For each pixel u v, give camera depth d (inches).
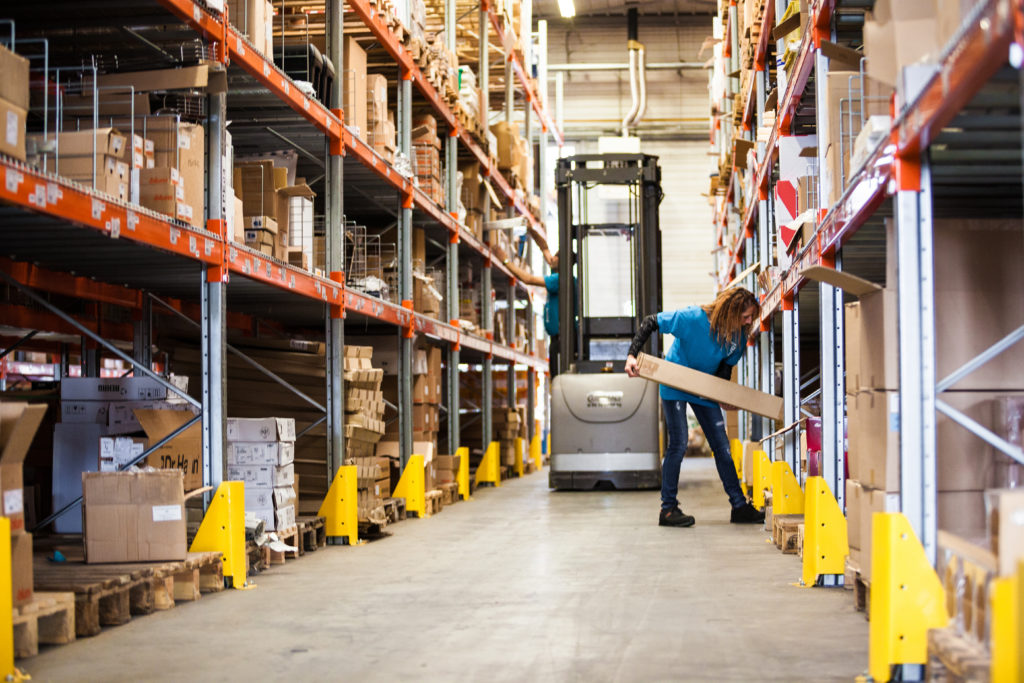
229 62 211.5
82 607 155.2
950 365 134.9
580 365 464.4
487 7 477.4
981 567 101.7
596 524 310.8
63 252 204.8
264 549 224.7
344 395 285.4
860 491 157.6
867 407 152.6
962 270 136.1
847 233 173.5
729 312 293.7
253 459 235.5
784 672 129.3
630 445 434.3
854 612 167.9
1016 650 84.4
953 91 90.1
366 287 319.0
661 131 991.0
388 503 321.7
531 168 639.8
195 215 196.7
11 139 133.3
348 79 298.2
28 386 362.3
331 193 280.7
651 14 989.2
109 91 189.5
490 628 160.2
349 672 132.6
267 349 290.4
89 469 223.5
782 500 257.4
